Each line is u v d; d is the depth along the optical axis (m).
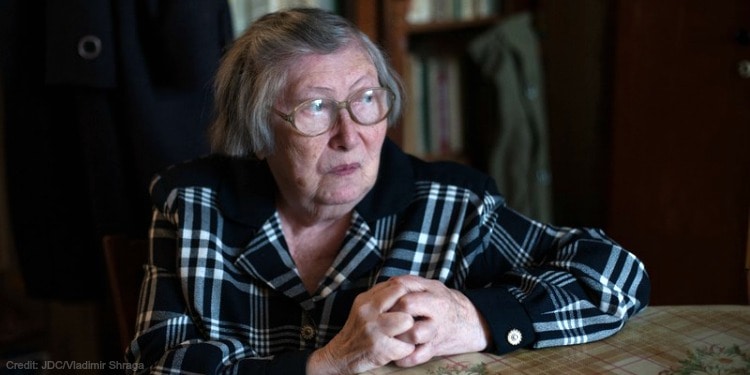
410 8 2.21
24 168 1.69
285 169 1.12
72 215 1.71
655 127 2.34
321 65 1.07
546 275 1.07
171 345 1.10
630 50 2.36
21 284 2.25
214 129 1.19
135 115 1.55
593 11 2.57
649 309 1.10
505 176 2.44
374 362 0.93
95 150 1.59
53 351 2.22
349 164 1.09
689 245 2.32
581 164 2.71
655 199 2.38
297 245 1.21
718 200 2.24
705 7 2.17
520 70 2.43
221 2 1.60
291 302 1.17
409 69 2.31
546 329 0.99
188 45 1.54
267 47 1.08
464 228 1.18
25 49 1.59
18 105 1.64
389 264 1.15
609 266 1.08
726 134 2.19
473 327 0.98
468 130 2.57
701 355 0.93
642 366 0.91
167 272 1.16
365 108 1.10
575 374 0.90
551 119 2.79
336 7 2.15
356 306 0.96
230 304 1.15
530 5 2.65
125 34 1.53
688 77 2.24
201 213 1.19
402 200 1.19
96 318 2.08
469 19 2.47
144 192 1.59
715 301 2.28
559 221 2.83
